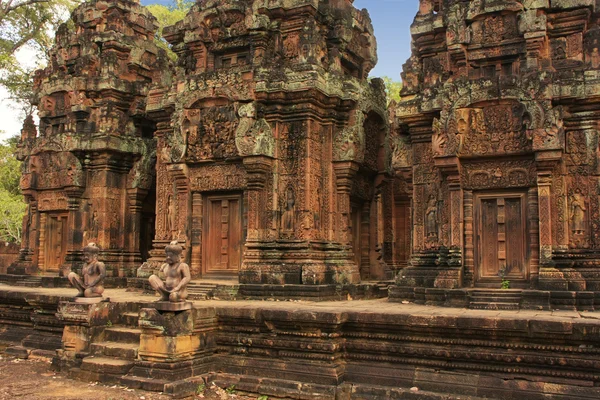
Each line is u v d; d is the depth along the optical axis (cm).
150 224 2047
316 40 1466
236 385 1052
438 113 1280
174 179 1594
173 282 1068
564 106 1170
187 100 1541
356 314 1033
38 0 2511
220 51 1617
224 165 1516
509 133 1194
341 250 1490
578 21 1205
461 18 1291
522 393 904
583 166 1165
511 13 1250
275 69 1461
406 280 1280
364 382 1014
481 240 1241
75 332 1176
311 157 1446
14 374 1146
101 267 1226
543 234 1152
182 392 991
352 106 1513
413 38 1418
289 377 1042
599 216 1150
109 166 1898
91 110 1938
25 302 1421
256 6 1523
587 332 863
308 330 1053
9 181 3095
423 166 1315
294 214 1433
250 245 1426
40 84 2097
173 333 1038
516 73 1247
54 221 1988
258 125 1429
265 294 1371
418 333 996
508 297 1138
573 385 880
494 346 940
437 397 935
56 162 1925
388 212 1881
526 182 1195
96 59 1980
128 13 2053
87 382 1074
